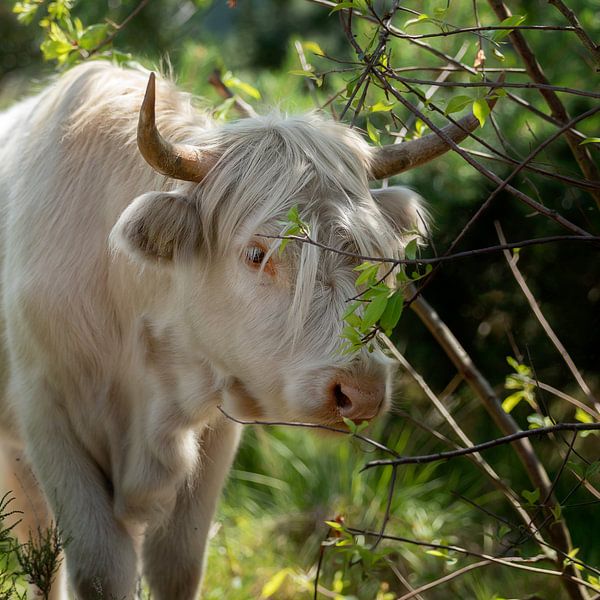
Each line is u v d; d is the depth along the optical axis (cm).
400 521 1153
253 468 1309
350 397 586
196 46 1440
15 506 872
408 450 1309
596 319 1352
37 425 718
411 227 689
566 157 1267
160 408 718
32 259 716
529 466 795
